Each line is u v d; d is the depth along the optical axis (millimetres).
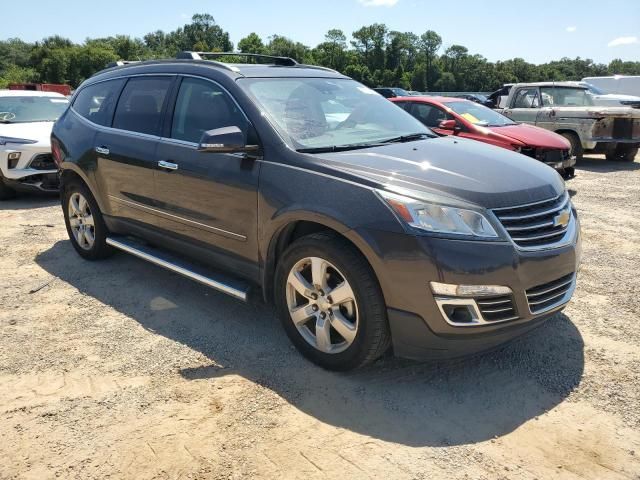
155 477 2461
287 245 3533
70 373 3340
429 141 3934
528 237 3014
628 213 7312
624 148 11898
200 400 3035
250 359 3471
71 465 2547
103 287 4715
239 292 3666
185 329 3910
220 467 2516
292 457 2576
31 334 3863
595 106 12508
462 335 2865
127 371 3355
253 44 111812
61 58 98125
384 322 2994
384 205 2904
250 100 3688
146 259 4508
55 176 8031
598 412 2895
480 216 2887
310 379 3227
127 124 4621
